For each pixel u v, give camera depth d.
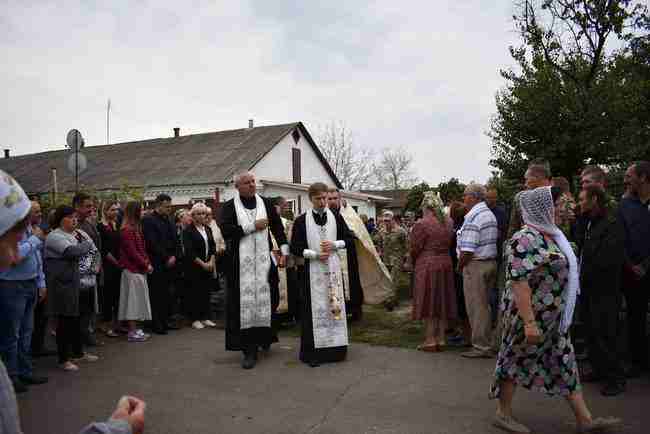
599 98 11.70
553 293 3.46
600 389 4.57
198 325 7.77
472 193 5.72
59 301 5.42
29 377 5.05
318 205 5.79
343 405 4.36
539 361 3.57
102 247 7.37
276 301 5.99
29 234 4.89
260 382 5.03
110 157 29.73
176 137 29.81
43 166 31.47
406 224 15.84
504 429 3.75
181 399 4.59
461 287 6.36
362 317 8.27
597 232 4.47
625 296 5.03
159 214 7.61
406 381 4.96
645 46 11.57
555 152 12.31
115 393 4.79
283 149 26.23
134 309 6.82
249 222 5.68
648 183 4.92
